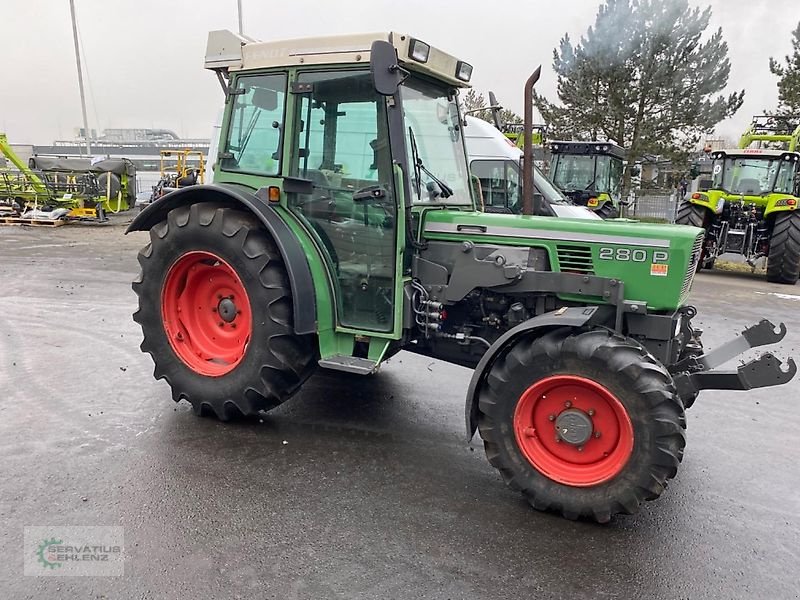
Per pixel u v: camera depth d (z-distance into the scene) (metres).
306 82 3.78
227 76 4.20
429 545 2.85
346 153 3.76
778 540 3.00
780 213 11.23
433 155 4.06
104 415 4.17
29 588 2.46
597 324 3.33
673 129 21.34
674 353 3.61
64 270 9.71
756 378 3.18
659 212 21.72
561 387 3.15
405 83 3.78
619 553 2.85
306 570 2.63
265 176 4.00
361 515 3.08
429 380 5.23
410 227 3.71
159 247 4.15
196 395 4.09
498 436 3.23
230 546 2.77
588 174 14.75
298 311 3.68
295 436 3.98
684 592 2.59
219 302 4.21
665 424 2.90
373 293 3.84
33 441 3.74
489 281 3.68
